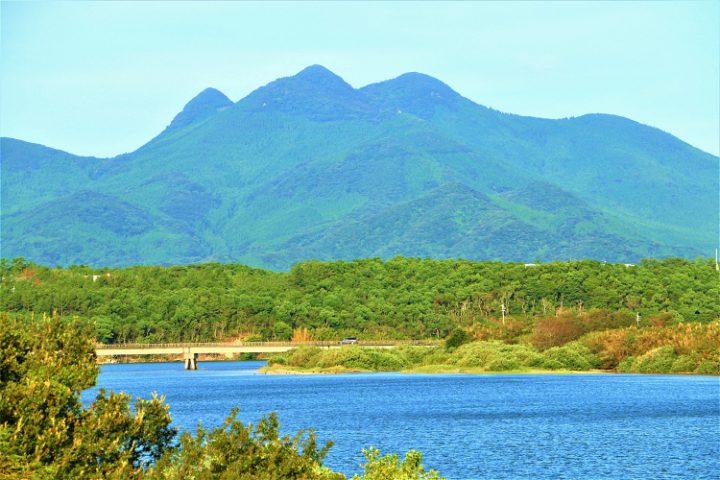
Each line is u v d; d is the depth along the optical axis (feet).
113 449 309.22
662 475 561.02
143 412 327.67
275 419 333.21
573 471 580.71
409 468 360.48
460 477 565.94
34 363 322.55
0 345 325.42
